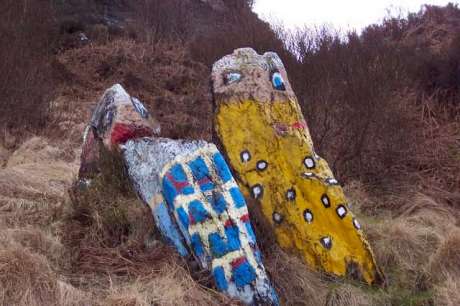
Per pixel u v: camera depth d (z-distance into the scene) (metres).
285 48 9.02
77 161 7.57
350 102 7.56
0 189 5.95
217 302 4.12
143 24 16.61
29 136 8.45
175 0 17.55
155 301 3.94
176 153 4.57
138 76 13.02
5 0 10.05
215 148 4.62
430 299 4.85
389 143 7.65
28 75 8.84
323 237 5.04
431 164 7.95
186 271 4.30
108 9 18.20
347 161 7.50
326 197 5.14
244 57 5.62
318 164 5.32
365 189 7.30
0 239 4.30
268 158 5.27
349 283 4.88
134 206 4.89
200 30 16.88
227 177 4.54
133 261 4.40
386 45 9.73
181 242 4.45
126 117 5.54
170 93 12.38
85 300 3.88
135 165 4.89
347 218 5.10
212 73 5.57
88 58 14.00
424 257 5.53
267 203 5.13
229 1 19.03
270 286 4.29
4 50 8.62
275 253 4.85
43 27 11.08
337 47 8.34
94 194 5.12
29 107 8.74
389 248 5.52
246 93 5.45
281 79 5.57
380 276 5.00
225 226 4.36
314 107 7.52
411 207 6.82
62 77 12.49
